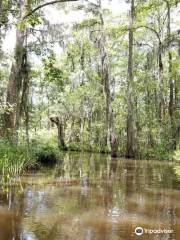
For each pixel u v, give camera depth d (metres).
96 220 6.77
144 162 20.52
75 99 37.22
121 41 30.28
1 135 17.27
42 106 36.38
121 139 29.08
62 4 21.39
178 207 8.02
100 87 35.97
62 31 20.00
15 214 7.05
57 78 20.34
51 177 12.45
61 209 7.56
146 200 8.70
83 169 15.79
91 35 26.38
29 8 16.55
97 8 25.12
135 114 26.39
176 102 28.62
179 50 26.02
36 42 19.45
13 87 17.88
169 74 27.28
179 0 26.42
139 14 26.08
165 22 30.09
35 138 22.30
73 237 5.72
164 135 24.95
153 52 27.42
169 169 16.27
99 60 33.66
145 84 27.88
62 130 35.75
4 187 10.05
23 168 13.64
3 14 16.06
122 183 11.41
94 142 37.59
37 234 5.84
